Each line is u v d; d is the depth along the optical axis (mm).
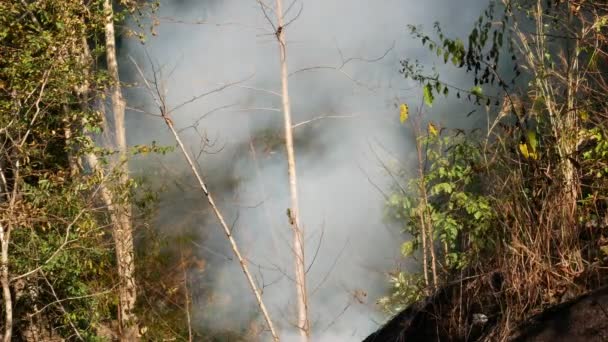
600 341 7895
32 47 18297
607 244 8797
